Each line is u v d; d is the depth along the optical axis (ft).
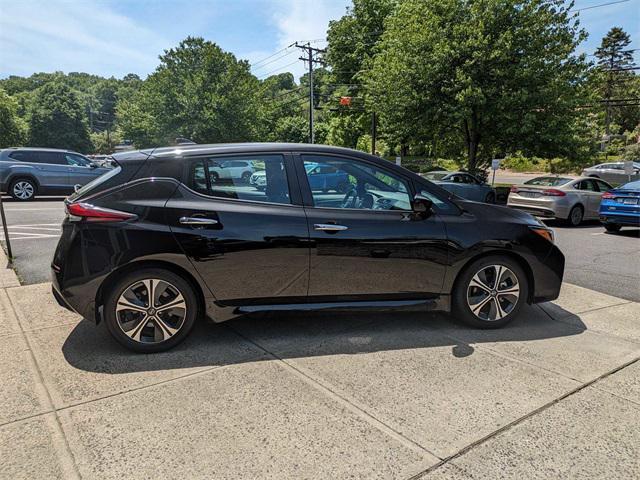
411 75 56.49
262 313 11.84
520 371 10.68
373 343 12.19
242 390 9.63
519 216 13.84
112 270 10.81
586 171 98.84
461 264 12.92
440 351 11.73
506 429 8.41
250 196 11.80
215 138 127.85
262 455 7.56
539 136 54.29
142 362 10.87
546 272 13.61
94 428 8.22
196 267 11.22
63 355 11.16
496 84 53.06
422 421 8.61
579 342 12.47
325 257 11.93
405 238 12.40
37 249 22.95
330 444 7.88
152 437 8.00
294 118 190.70
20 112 245.65
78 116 217.15
